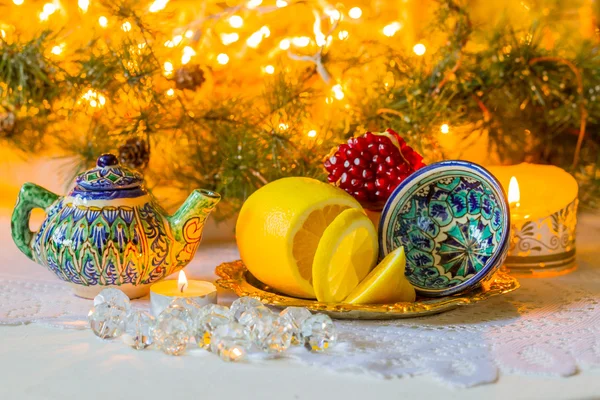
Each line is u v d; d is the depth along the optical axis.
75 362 0.52
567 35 0.84
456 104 0.84
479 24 0.83
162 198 0.92
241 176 0.79
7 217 0.87
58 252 0.59
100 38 0.82
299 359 0.52
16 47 0.76
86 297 0.62
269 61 0.93
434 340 0.55
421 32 0.87
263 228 0.60
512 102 0.84
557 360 0.51
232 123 0.82
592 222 0.88
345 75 0.86
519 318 0.59
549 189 0.71
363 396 0.47
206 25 0.87
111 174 0.60
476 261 0.62
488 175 0.61
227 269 0.64
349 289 0.59
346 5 0.93
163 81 0.86
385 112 0.82
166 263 0.61
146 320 0.54
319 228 0.60
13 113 0.81
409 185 0.64
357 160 0.66
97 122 0.79
